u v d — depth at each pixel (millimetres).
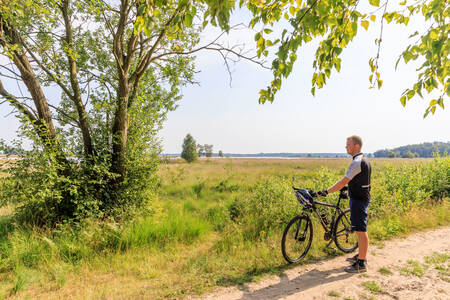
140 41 6809
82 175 5633
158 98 7234
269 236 5172
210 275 3633
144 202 6488
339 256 4277
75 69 6082
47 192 4906
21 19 5391
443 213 6555
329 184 6574
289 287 3264
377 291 3076
